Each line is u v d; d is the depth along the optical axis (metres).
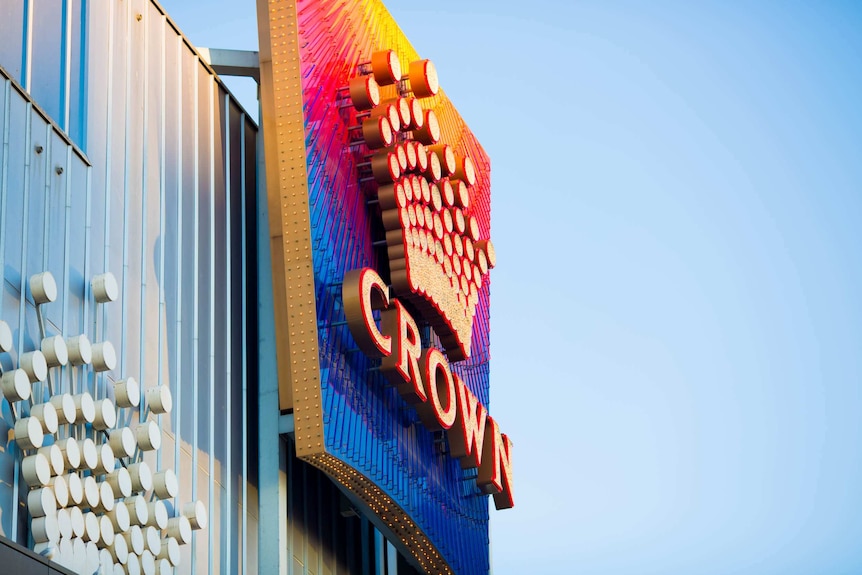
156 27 33.25
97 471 25.59
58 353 24.84
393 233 37.75
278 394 34.25
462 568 41.88
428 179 41.22
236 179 36.53
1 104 25.12
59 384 25.55
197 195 33.88
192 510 29.19
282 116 34.53
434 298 39.56
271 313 35.22
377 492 35.72
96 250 28.12
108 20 30.86
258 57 36.69
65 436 25.30
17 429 23.58
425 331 41.94
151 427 27.56
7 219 24.69
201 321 32.94
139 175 30.94
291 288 33.31
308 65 35.66
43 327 25.12
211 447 32.19
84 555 24.28
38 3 28.44
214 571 31.16
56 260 26.36
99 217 28.56
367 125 37.31
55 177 26.80
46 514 23.41
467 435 40.59
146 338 29.83
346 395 34.12
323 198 34.97
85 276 27.45
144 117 31.69
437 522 39.72
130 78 31.39
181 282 32.19
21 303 24.70
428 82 41.19
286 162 34.19
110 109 30.11
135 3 32.38
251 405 34.91
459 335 41.88
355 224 37.03
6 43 27.11
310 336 32.97
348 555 39.47
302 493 36.66
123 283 29.14
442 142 45.72
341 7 38.72
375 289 35.12
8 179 24.94
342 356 34.44
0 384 23.48
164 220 31.81
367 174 38.50
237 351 34.69
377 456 35.44
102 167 29.20
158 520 27.12
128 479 26.20
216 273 34.28
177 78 33.94
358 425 34.53
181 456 30.59
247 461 34.00
